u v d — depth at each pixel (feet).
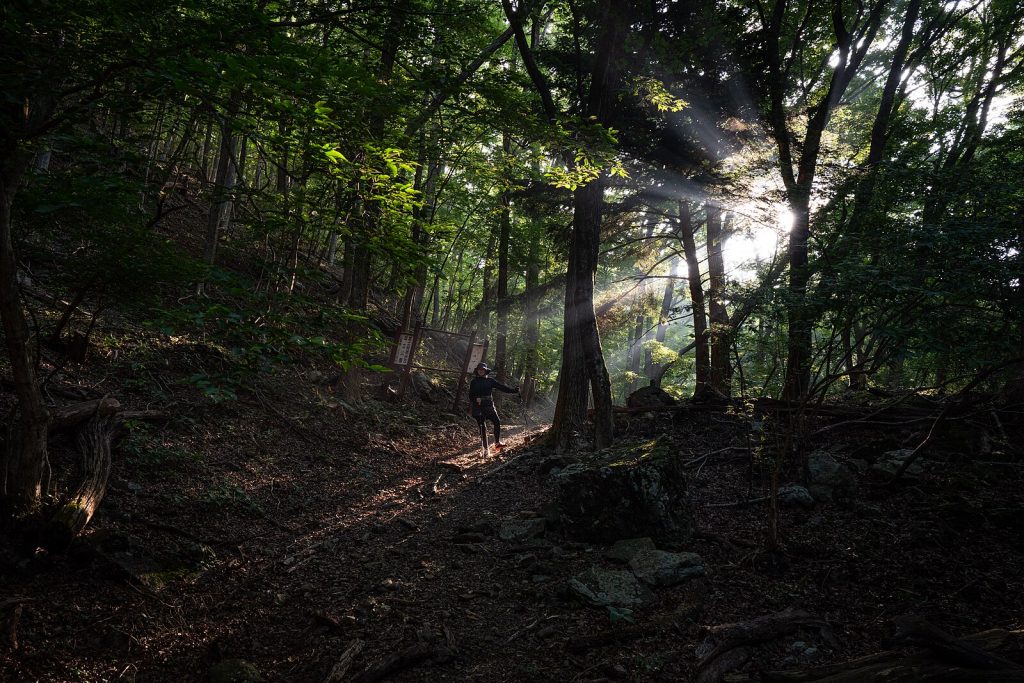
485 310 55.36
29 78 11.28
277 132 13.85
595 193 30.32
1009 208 17.11
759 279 19.62
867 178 21.79
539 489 25.27
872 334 16.10
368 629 14.60
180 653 13.34
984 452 21.91
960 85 53.98
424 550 19.39
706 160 35.37
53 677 11.79
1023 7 44.55
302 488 23.47
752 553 17.53
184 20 11.44
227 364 29.60
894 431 25.22
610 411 28.63
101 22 11.89
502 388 33.73
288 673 12.80
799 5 42.80
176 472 20.77
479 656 13.65
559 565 17.93
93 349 25.48
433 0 24.80
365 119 14.05
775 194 25.76
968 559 16.21
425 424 39.06
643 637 13.87
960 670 10.14
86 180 13.33
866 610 14.60
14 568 13.96
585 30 33.91
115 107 11.76
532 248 60.85
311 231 15.34
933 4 46.09
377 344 13.44
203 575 16.34
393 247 14.75
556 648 13.83
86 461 18.01
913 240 16.07
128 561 15.39
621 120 34.04
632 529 18.80
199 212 48.52
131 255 15.60
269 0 14.64
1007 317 15.56
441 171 49.21
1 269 13.58
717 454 26.58
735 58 34.27
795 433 22.54
